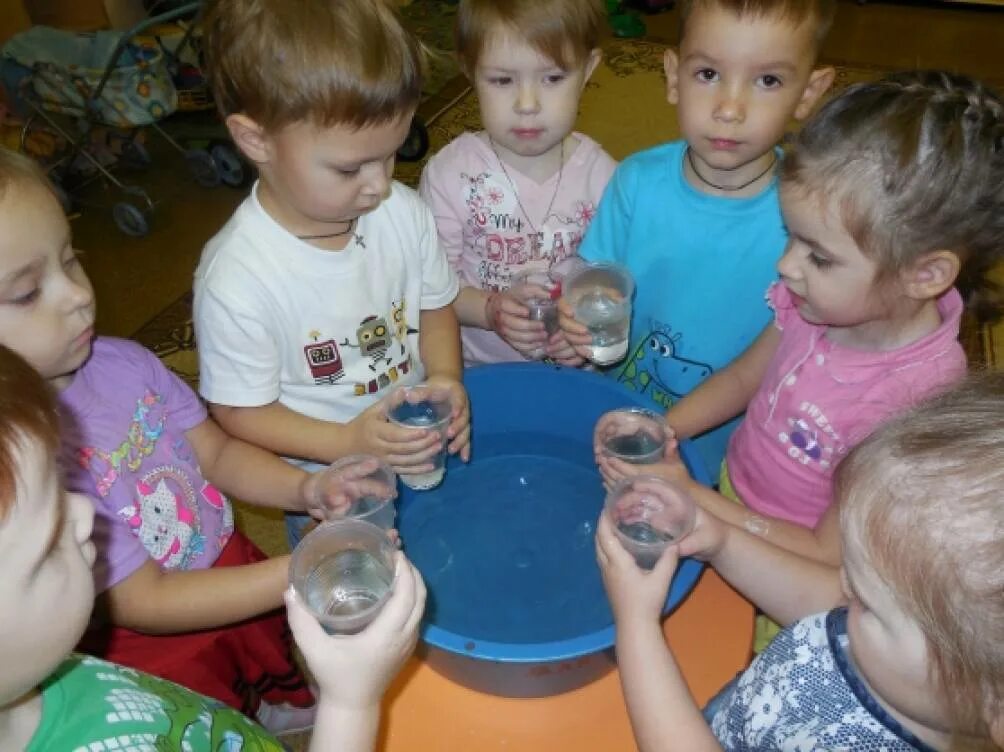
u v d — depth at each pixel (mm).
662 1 4422
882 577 612
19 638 569
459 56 1481
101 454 1044
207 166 3158
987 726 580
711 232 1405
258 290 1177
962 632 557
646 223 1457
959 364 1075
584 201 1629
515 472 1456
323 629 811
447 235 1645
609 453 1186
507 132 1482
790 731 789
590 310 1353
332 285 1239
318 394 1325
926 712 657
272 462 1225
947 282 999
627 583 934
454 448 1327
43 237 877
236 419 1257
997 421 619
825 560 1110
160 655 1168
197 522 1184
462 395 1322
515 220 1612
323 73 994
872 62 3943
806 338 1202
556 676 1008
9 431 559
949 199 941
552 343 1509
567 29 1366
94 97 2822
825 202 975
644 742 869
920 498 591
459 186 1604
